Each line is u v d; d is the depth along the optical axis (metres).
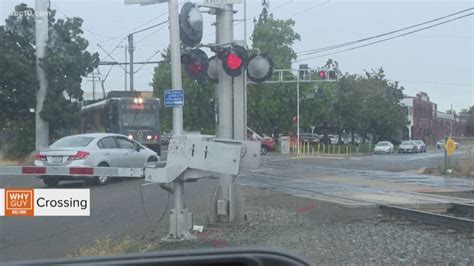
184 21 9.78
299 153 45.38
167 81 54.03
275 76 48.19
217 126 10.97
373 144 69.88
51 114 28.67
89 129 33.53
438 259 8.12
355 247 8.97
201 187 17.55
